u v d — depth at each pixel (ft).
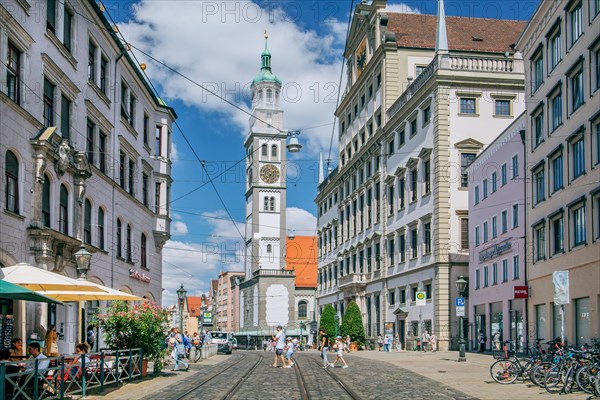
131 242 126.93
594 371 58.75
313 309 377.71
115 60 116.57
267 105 387.34
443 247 160.25
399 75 202.80
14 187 75.92
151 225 143.23
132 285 126.52
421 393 62.75
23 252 76.89
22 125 76.64
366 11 225.15
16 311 75.72
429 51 204.13
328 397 60.03
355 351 195.11
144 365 79.66
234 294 475.31
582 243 98.89
